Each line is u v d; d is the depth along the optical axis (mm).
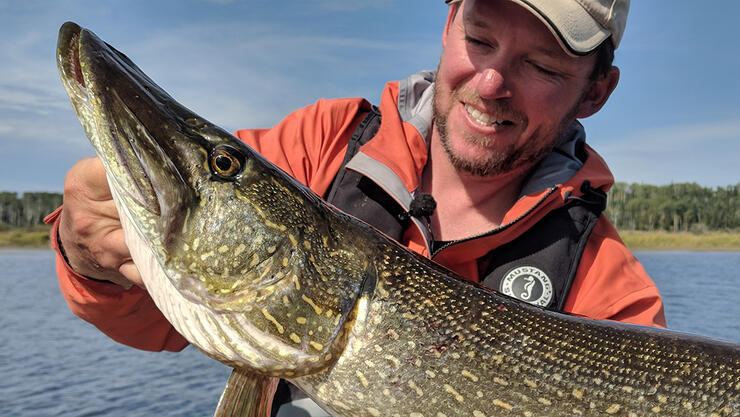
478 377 372
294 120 574
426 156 532
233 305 357
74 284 423
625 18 515
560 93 495
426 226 506
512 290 508
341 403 379
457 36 501
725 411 375
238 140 374
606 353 382
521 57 479
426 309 378
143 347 505
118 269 396
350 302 372
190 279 357
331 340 367
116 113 349
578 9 471
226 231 356
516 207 517
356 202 513
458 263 518
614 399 374
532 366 376
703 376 380
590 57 500
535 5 455
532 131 499
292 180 385
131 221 355
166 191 352
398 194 501
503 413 373
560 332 387
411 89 578
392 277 382
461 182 537
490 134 494
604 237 552
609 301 511
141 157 350
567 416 373
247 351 363
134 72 374
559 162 544
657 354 385
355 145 541
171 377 2447
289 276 362
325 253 373
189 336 372
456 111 504
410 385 371
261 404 386
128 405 2016
